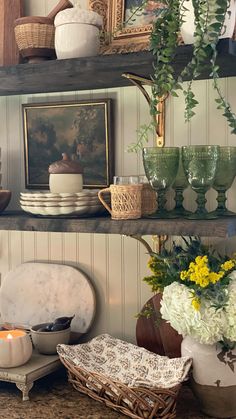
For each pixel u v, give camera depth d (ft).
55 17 5.52
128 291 6.17
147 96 5.65
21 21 5.67
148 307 5.82
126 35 5.71
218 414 5.06
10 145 6.73
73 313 6.34
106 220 5.13
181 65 5.15
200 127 5.75
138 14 5.70
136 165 6.04
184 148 5.17
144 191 5.46
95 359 5.73
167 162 5.27
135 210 5.13
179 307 4.91
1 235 6.84
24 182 6.67
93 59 5.15
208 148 5.06
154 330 5.84
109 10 5.82
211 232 4.75
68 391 5.67
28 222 5.45
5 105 6.73
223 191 5.40
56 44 5.44
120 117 6.10
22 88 6.17
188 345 5.16
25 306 6.61
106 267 6.27
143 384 4.85
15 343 5.56
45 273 6.51
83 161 6.26
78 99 6.31
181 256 5.27
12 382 5.53
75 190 5.52
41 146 6.49
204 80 5.70
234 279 4.92
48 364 5.71
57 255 6.53
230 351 4.98
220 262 5.18
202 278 4.81
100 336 5.96
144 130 5.46
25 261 6.72
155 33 4.81
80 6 5.92
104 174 6.16
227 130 5.63
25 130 6.56
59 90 6.32
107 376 5.18
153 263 5.55
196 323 4.84
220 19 4.53
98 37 5.47
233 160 5.28
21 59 6.15
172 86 4.76
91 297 6.25
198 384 5.05
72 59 5.24
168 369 5.29
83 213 5.40
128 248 6.15
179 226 4.86
